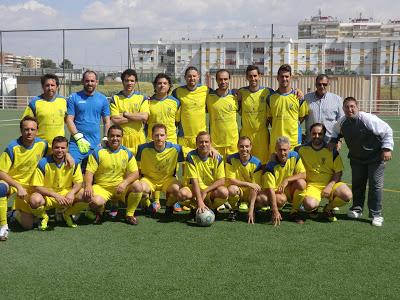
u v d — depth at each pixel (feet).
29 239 15.53
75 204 17.08
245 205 20.11
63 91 87.66
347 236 15.92
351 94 89.76
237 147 19.89
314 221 17.95
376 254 14.10
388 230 16.66
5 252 14.23
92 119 19.47
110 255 13.94
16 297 11.18
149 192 18.52
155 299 11.06
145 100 20.18
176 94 20.48
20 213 16.61
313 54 247.50
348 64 246.27
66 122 19.08
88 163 17.53
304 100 19.83
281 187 17.60
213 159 18.01
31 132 16.55
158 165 18.70
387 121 70.18
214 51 245.65
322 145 18.33
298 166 17.81
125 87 20.06
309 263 13.32
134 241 15.29
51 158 16.90
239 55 242.17
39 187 16.56
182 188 18.10
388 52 242.17
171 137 20.31
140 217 18.53
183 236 15.85
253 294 11.33
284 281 12.08
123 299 11.07
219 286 11.76
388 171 29.12
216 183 17.97
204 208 17.28
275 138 19.93
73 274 12.51
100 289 11.60
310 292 11.46
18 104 104.01
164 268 12.92
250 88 20.26
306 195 17.71
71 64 90.22
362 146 17.35
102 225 17.30
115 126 17.58
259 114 20.13
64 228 16.87
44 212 16.80
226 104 20.10
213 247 14.69
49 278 12.26
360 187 18.25
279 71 19.67
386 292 11.49
